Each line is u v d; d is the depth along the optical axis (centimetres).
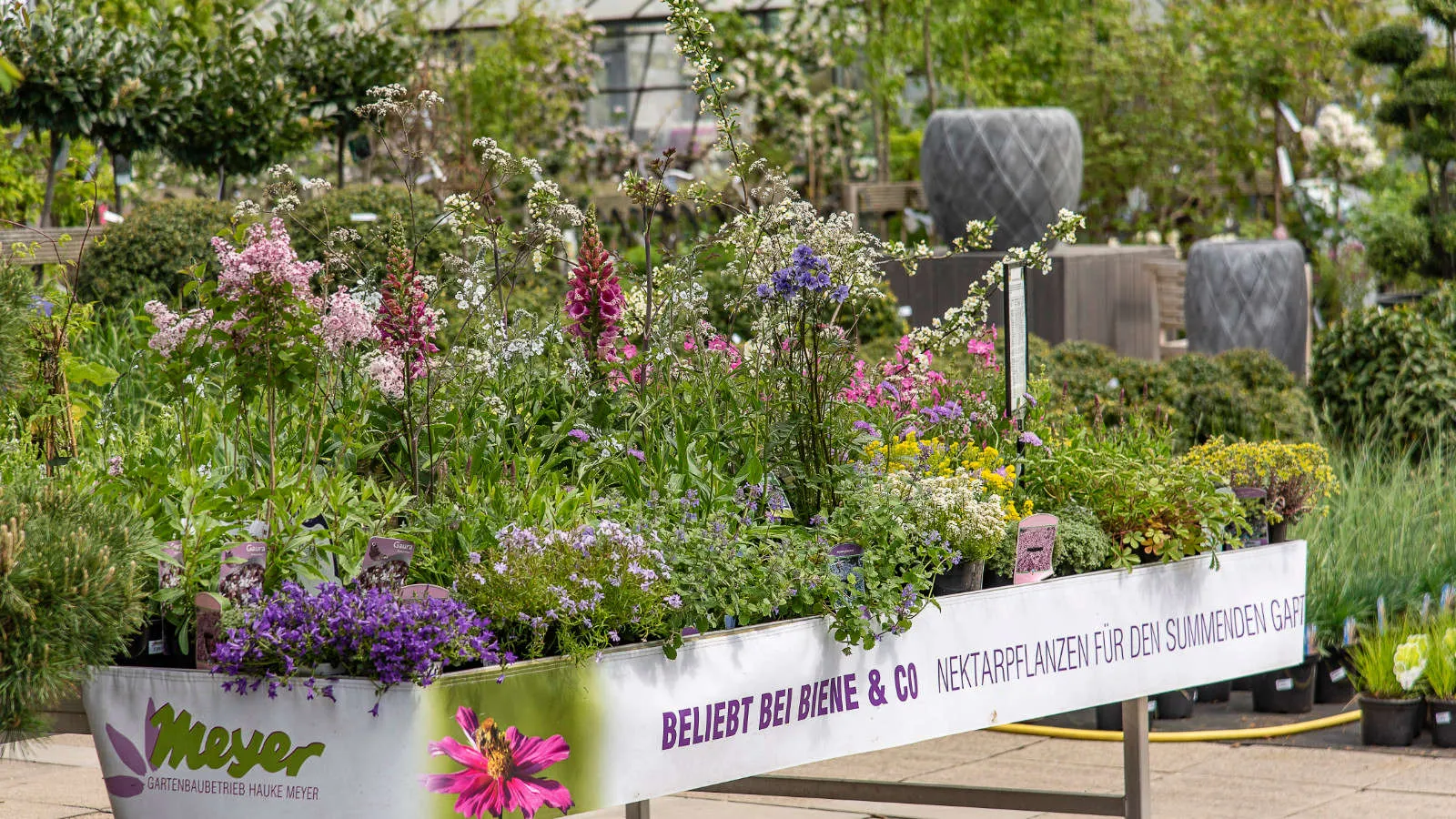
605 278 405
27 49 816
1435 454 802
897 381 456
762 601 332
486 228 438
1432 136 1100
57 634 266
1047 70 1638
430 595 300
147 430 473
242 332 322
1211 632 436
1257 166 1578
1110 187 1612
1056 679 393
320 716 279
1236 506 436
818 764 558
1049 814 489
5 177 940
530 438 398
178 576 303
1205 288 1040
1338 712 604
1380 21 1598
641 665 312
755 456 366
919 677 363
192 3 1150
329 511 326
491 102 1523
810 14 1536
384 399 375
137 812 295
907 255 445
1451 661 553
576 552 311
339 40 1016
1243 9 1561
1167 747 561
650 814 496
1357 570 641
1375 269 1205
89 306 557
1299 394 811
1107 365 789
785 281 375
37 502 285
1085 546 407
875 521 361
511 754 292
